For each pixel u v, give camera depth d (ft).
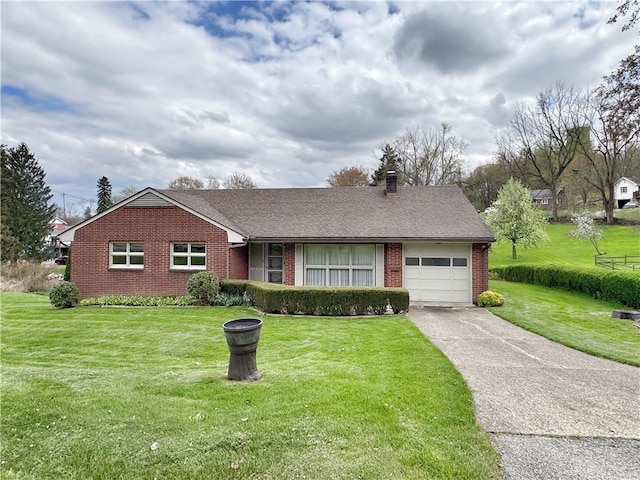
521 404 15.34
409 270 48.29
